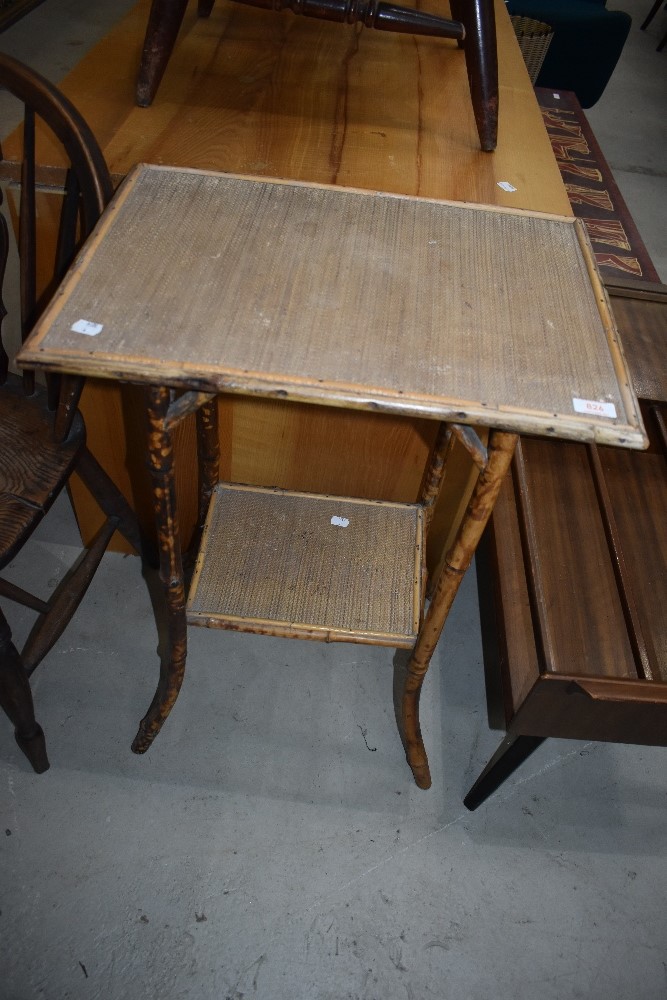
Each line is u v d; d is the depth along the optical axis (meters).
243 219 0.93
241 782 1.33
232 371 0.74
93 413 1.32
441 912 1.22
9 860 1.20
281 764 1.36
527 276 0.91
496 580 1.20
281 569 1.18
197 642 1.50
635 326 1.40
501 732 1.45
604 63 2.86
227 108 1.33
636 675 1.09
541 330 0.84
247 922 1.18
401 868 1.26
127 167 1.13
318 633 1.11
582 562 1.21
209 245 0.88
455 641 1.57
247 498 1.27
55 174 1.11
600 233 1.76
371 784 1.35
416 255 0.91
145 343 0.76
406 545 1.24
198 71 1.43
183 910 1.18
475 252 0.93
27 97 0.97
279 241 0.90
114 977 1.12
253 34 1.58
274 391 0.74
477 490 0.87
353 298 0.84
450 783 1.37
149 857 1.23
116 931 1.15
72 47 3.36
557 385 0.78
